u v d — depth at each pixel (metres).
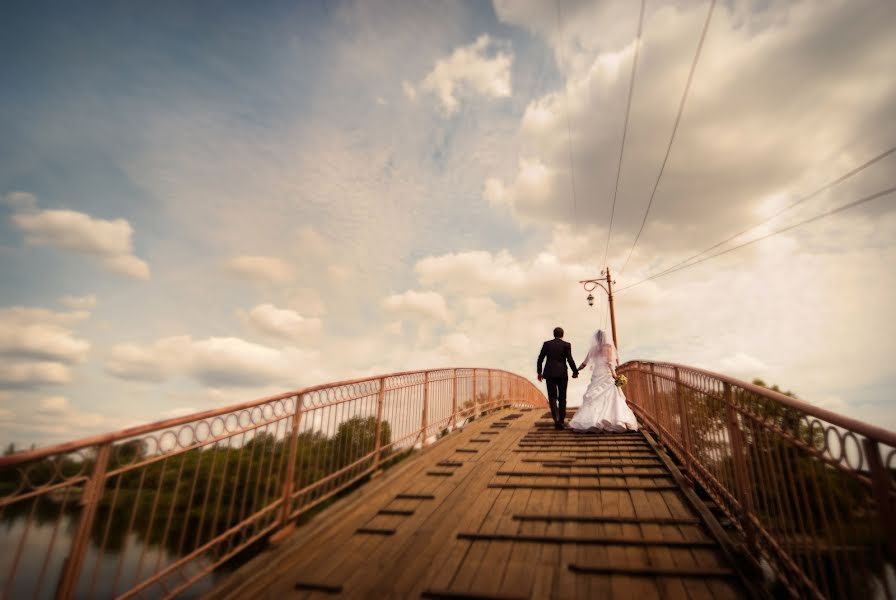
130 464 2.89
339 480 5.09
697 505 4.16
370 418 5.97
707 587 2.78
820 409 2.27
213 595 2.95
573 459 6.48
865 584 2.00
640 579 2.90
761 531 3.04
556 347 9.53
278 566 3.33
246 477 3.70
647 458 6.43
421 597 2.82
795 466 2.58
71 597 2.41
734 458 3.52
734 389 3.59
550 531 3.77
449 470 6.09
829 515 2.30
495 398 14.17
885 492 1.83
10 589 2.16
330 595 2.90
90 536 2.59
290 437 4.33
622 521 3.88
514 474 5.71
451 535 3.79
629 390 12.28
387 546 3.63
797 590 2.66
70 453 2.53
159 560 2.89
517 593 2.78
